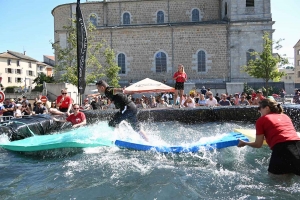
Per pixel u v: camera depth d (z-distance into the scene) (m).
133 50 33.03
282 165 4.22
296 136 4.29
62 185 4.28
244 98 15.16
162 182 4.28
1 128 7.18
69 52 23.84
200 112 10.38
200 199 3.66
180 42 32.47
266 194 3.81
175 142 6.93
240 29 31.53
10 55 65.44
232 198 3.68
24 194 3.98
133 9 35.81
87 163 5.34
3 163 5.61
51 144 6.15
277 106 4.57
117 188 4.10
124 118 6.96
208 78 32.16
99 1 35.75
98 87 7.08
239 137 6.06
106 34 33.19
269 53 26.44
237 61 31.73
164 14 35.56
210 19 35.31
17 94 33.94
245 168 4.97
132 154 5.88
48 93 26.95
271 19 31.08
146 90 17.56
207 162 5.33
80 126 8.43
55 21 38.28
